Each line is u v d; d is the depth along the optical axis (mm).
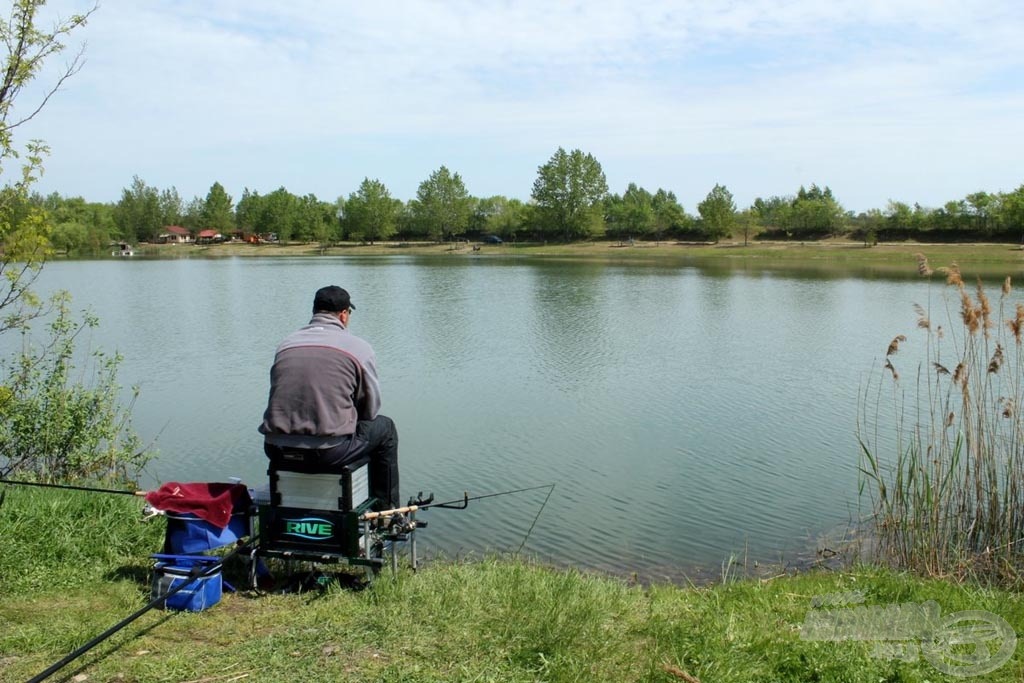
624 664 4051
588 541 8844
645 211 115438
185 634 4305
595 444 12914
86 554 5547
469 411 15172
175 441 13000
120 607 4691
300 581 5070
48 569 5266
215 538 4828
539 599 4898
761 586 6574
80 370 18859
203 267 70000
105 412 10383
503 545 8672
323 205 132125
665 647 4254
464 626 4375
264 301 37625
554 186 115625
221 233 136000
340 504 4773
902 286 44094
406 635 4254
